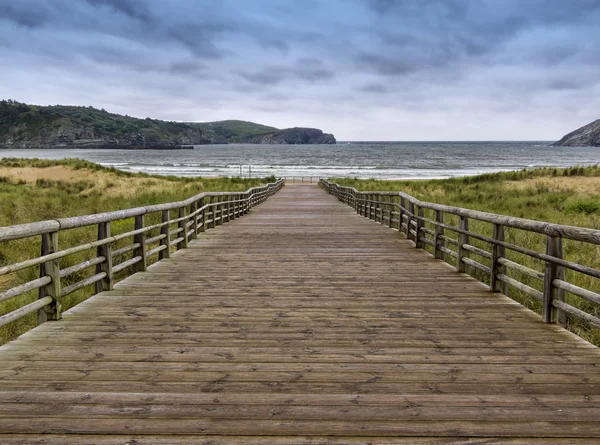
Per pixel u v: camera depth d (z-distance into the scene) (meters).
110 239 5.66
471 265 6.47
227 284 6.09
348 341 3.99
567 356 3.65
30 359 3.54
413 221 10.09
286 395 2.98
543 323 4.49
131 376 3.25
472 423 2.65
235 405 2.84
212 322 4.50
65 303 5.97
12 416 2.70
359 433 2.55
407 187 28.08
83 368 3.38
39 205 16.31
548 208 17.45
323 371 3.35
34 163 36.69
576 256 8.34
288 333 4.19
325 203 23.83
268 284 6.10
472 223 12.86
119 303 5.15
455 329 4.31
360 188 29.75
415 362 3.53
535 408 2.82
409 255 8.33
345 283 6.16
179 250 8.94
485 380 3.21
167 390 3.04
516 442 2.46
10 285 7.23
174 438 2.49
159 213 14.36
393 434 2.54
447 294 5.58
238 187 32.78
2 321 3.76
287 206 21.94
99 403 2.86
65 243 9.70
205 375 3.27
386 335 4.14
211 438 2.49
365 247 9.27
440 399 2.93
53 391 3.01
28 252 8.85
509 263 5.27
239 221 14.97
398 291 5.73
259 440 2.48
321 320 4.58
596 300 3.76
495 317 4.68
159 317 4.65
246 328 4.32
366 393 3.01
